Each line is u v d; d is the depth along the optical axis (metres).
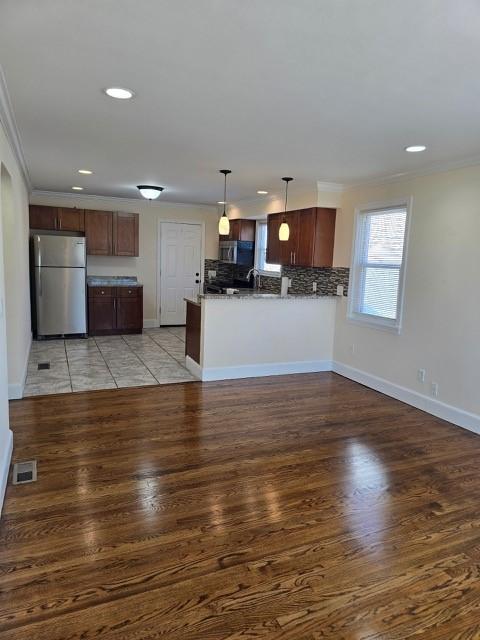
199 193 6.50
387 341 4.71
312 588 1.92
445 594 1.92
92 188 6.43
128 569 2.00
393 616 1.79
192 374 5.21
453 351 3.95
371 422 3.92
